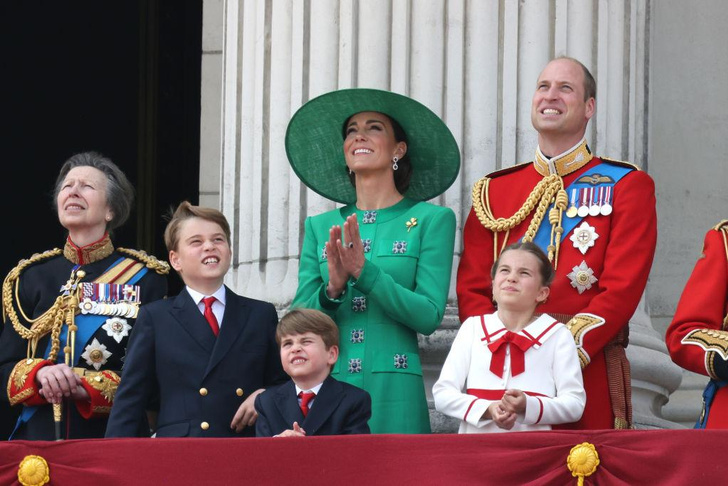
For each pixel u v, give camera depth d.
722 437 21.31
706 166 38.78
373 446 21.75
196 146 49.03
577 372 23.81
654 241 25.89
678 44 39.06
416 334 26.36
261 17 32.72
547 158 26.80
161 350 24.84
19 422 26.28
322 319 24.23
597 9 32.22
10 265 50.22
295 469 21.69
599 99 31.94
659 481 21.34
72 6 51.03
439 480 21.58
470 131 30.92
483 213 26.92
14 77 50.78
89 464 21.92
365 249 26.59
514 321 24.23
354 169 27.09
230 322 25.22
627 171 26.36
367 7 31.42
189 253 25.25
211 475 21.72
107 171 27.58
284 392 24.22
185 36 49.38
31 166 50.50
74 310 26.39
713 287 24.44
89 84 50.28
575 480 21.55
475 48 31.12
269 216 31.84
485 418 23.38
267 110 32.38
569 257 25.86
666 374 32.94
